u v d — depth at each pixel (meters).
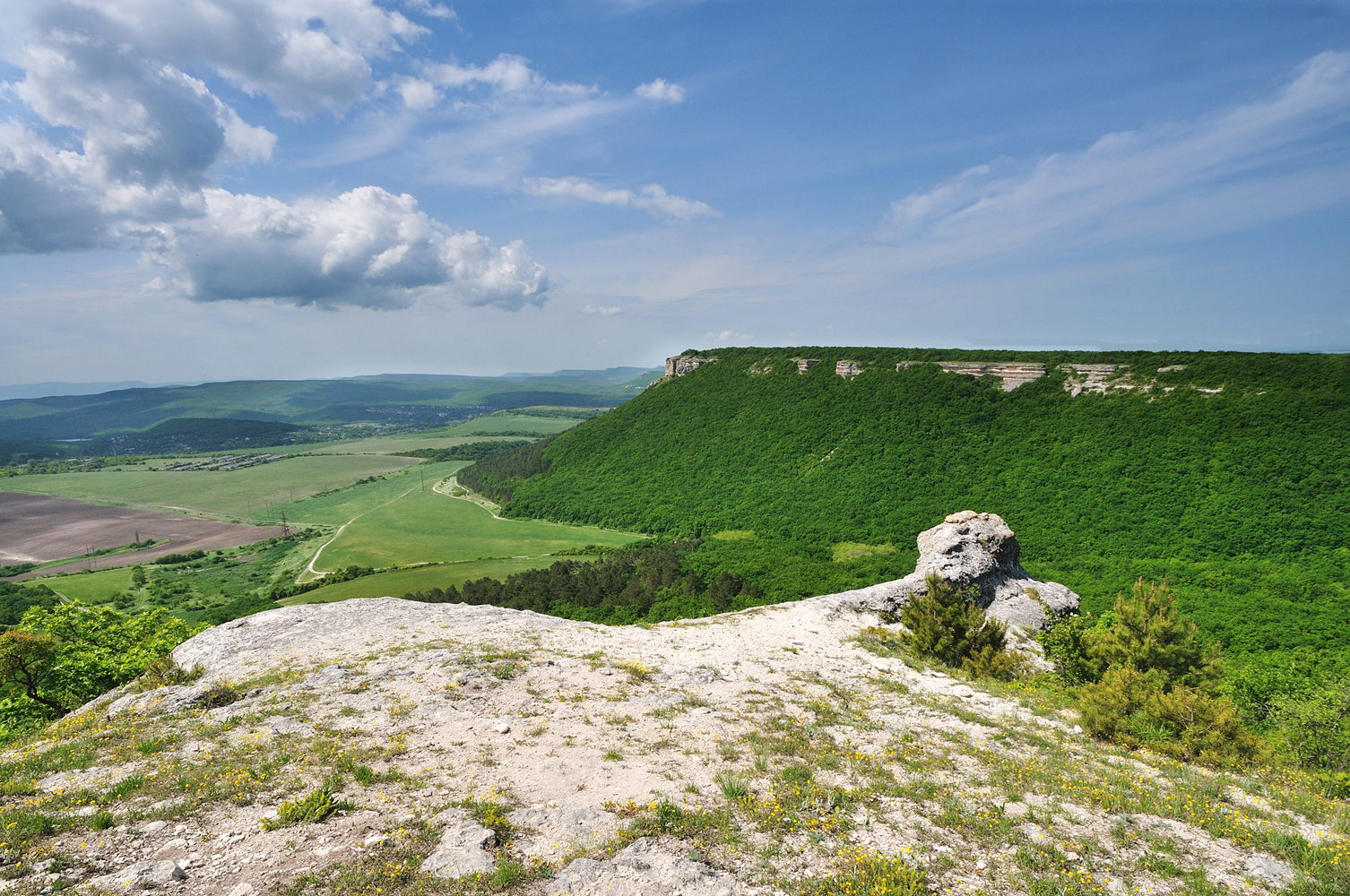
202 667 18.48
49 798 9.34
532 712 14.88
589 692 16.75
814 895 7.59
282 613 24.92
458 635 22.50
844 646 24.66
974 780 11.86
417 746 12.47
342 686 16.56
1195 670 19.97
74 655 27.41
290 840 8.31
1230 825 10.04
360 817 9.11
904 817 10.04
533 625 24.80
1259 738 14.44
